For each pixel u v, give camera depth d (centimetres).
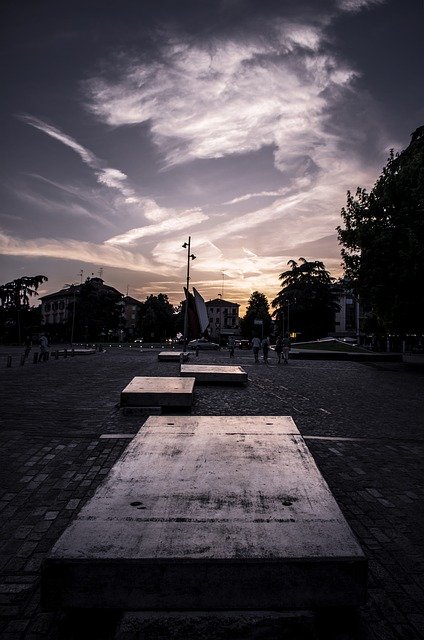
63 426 733
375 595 273
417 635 234
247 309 11319
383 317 2394
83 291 8269
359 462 573
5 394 1078
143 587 197
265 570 198
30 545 333
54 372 1725
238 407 956
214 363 2441
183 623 195
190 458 346
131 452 362
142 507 249
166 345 6372
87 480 481
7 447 601
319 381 1578
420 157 2283
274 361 2781
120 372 1769
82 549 203
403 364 2689
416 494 460
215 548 207
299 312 6575
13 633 228
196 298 3416
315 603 198
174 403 854
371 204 2353
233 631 194
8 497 430
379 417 892
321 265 6806
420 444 675
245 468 323
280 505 256
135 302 11669
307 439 683
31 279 6981
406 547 341
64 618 236
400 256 2095
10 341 7125
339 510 251
